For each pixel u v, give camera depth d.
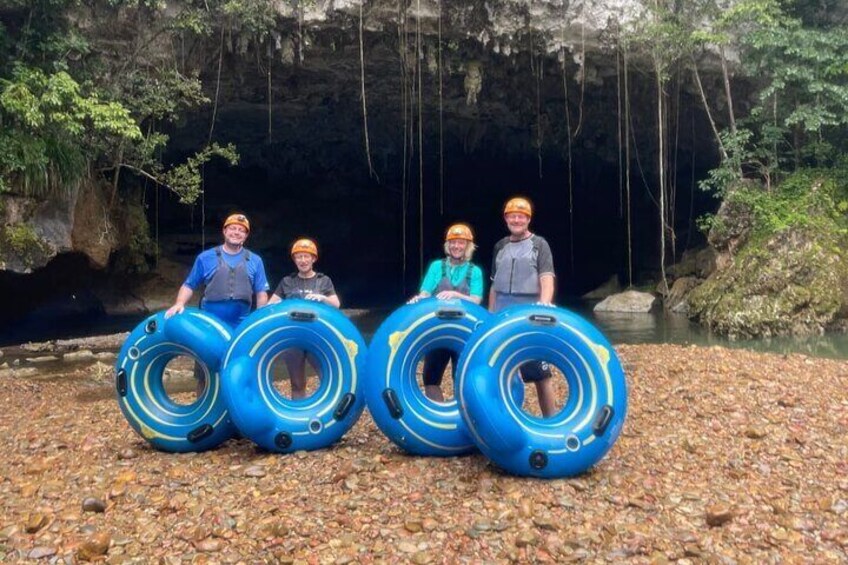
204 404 5.16
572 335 4.34
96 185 15.71
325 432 4.98
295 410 5.02
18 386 10.03
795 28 16.38
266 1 14.65
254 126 22.83
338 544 3.56
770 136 17.19
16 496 4.35
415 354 4.80
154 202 25.19
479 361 4.26
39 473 4.84
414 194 31.31
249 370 4.87
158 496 4.23
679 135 22.44
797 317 15.32
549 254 4.89
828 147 16.80
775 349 13.28
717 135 17.77
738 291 16.09
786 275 15.59
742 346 13.83
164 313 5.22
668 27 16.17
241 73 16.78
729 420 6.05
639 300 22.19
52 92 12.33
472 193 31.20
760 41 16.08
